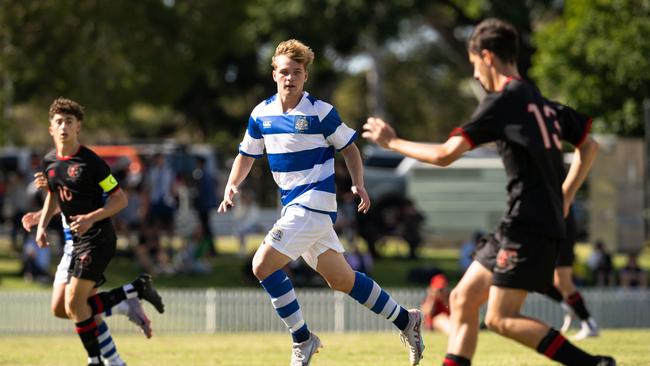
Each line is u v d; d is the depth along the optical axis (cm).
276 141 2052
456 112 16275
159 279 6175
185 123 14875
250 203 7444
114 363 2328
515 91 1731
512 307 1733
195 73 8075
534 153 1705
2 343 3731
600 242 6438
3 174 9469
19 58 6762
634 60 7006
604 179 6744
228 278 6306
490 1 8975
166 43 7481
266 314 5191
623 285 6353
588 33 7188
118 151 9100
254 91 13662
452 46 10994
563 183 1855
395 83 16062
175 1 7544
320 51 9306
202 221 6656
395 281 6341
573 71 7244
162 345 3431
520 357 2652
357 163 2073
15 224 7094
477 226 8069
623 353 2720
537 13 9588
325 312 5131
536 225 1711
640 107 7138
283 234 2031
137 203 6662
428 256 7581
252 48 10356
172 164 9056
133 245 6706
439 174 8138
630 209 6681
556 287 3431
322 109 2039
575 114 1827
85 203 2241
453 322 1788
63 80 7019
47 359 2861
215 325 5153
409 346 2180
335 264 2094
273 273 2061
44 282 5950
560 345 1705
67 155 2248
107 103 7306
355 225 6856
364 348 3019
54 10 6656
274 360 2752
